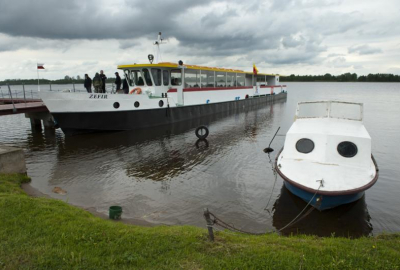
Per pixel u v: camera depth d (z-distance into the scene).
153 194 10.19
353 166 9.06
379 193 10.23
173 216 8.44
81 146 17.30
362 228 7.94
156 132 21.36
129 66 23.14
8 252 5.01
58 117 18.70
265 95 45.88
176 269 4.57
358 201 9.11
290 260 4.76
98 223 6.38
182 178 11.86
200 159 14.60
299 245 5.38
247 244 5.44
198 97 27.55
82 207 9.00
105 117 20.02
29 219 6.26
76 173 12.44
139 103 21.39
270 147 17.05
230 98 34.16
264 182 11.33
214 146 17.41
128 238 5.55
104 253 5.04
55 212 6.76
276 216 8.58
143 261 4.78
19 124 27.14
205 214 5.49
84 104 19.08
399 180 11.55
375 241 5.64
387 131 22.11
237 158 14.72
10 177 10.48
